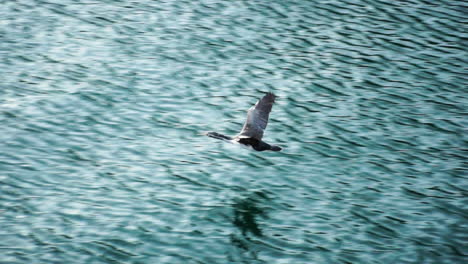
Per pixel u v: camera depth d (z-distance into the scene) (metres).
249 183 29.19
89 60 38.25
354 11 46.03
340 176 29.98
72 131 31.91
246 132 19.42
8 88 34.91
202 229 26.09
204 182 29.09
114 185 28.38
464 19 45.53
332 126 33.78
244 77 37.62
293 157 31.16
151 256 24.38
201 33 41.97
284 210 27.58
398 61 40.25
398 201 28.45
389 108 35.66
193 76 37.34
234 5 46.03
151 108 34.28
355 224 26.89
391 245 25.77
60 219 25.98
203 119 33.72
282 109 34.97
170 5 45.78
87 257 24.06
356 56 40.53
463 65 40.12
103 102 34.41
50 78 36.16
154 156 30.66
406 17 45.50
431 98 36.78
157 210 26.98
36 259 23.77
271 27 43.19
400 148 32.28
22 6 44.25
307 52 40.62
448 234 26.50
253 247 25.25
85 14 43.78
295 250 25.22
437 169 30.80
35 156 29.81
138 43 40.41
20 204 26.64
